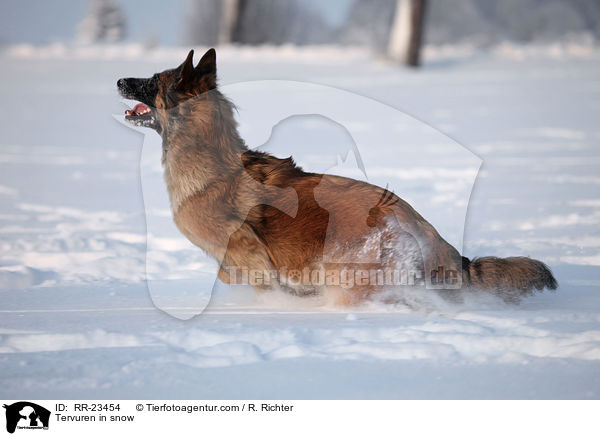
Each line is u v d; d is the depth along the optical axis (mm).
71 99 29656
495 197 11766
